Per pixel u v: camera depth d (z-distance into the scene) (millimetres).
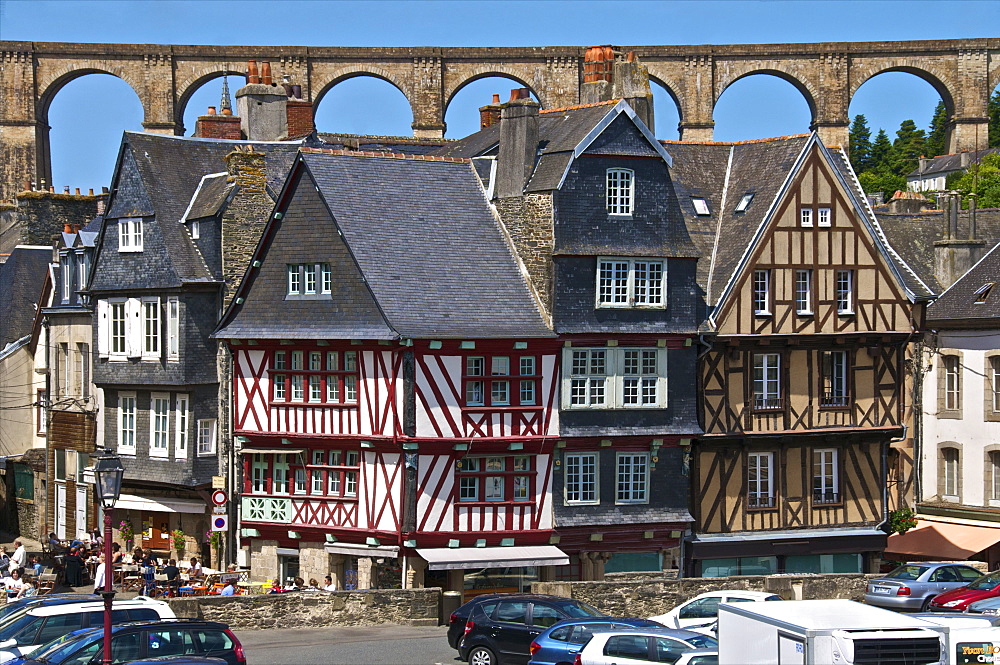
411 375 35000
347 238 35781
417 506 35188
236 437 37406
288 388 36875
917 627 19703
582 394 36938
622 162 37594
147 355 39406
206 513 39000
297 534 36656
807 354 39500
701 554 38188
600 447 37000
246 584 36688
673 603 34062
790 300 39250
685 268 38094
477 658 27562
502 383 36125
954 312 43938
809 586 35250
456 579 36219
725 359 38594
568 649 25719
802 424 39312
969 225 48656
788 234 39281
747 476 38844
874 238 40156
